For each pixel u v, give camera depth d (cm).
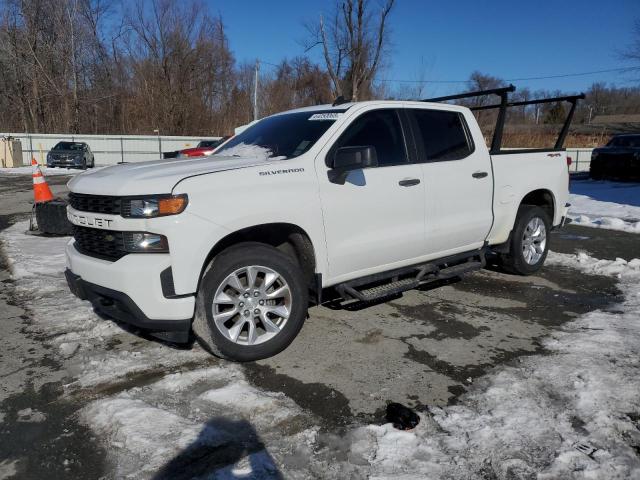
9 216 1085
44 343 418
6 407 323
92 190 367
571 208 1202
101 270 354
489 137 812
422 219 469
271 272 379
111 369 371
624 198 1333
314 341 422
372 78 3406
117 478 256
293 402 326
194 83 4306
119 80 4406
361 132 440
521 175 568
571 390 334
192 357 390
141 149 3647
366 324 461
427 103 496
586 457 267
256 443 282
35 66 4056
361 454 273
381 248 441
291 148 425
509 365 376
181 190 340
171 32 4122
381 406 322
